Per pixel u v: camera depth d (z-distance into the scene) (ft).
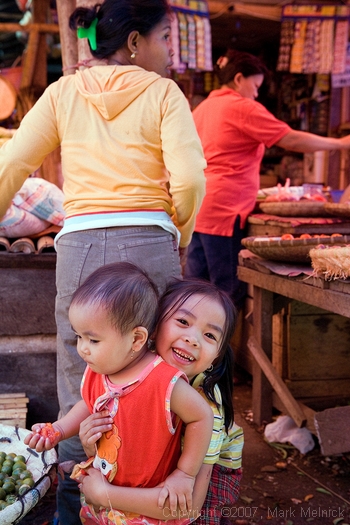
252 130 11.16
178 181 5.53
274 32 19.44
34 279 8.02
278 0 16.83
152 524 4.35
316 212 10.28
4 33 17.58
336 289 7.18
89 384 4.64
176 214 5.93
